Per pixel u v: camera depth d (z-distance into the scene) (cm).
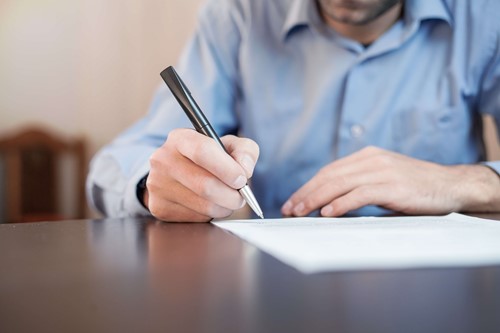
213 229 49
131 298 24
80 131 220
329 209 63
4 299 24
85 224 54
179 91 55
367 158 69
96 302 24
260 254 35
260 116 99
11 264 32
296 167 97
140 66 213
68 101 224
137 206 65
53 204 210
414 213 66
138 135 94
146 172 64
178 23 207
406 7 93
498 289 26
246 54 101
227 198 54
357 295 25
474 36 92
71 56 221
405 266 30
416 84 94
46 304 24
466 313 22
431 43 95
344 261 31
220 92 103
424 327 20
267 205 100
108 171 77
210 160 52
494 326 21
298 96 98
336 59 95
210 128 55
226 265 31
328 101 95
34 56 222
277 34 101
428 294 25
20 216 201
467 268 30
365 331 20
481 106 97
